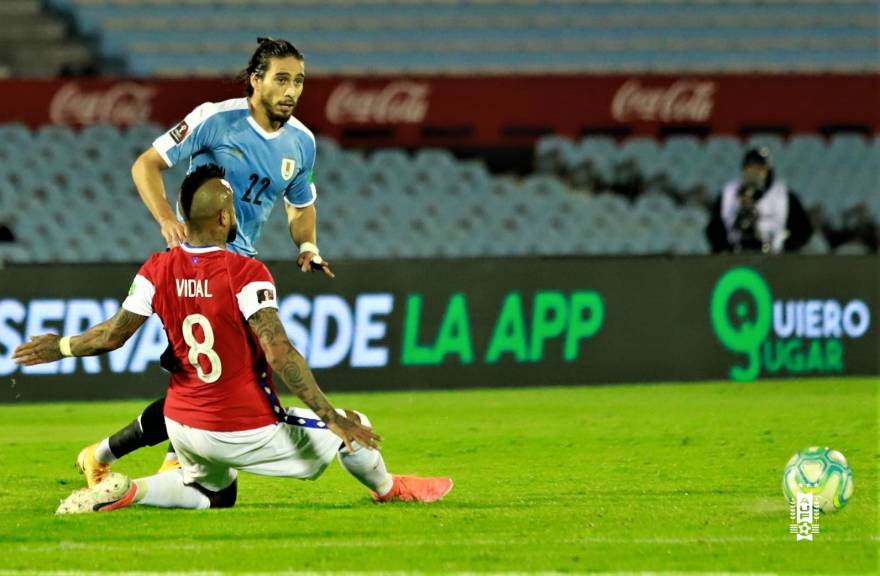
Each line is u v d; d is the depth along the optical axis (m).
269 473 17.92
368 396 33.53
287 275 33.88
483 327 34.91
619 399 32.66
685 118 58.47
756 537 16.86
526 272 35.16
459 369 34.75
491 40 68.50
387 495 19.28
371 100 57.12
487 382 34.88
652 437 26.56
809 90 58.81
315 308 33.97
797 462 18.36
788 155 57.50
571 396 33.34
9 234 52.00
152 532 17.20
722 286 36.09
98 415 30.72
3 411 31.52
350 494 20.19
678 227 54.09
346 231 52.53
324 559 15.61
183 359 17.36
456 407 31.33
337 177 54.47
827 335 36.75
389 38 68.44
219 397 17.38
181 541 16.64
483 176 55.22
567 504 19.34
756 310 36.31
